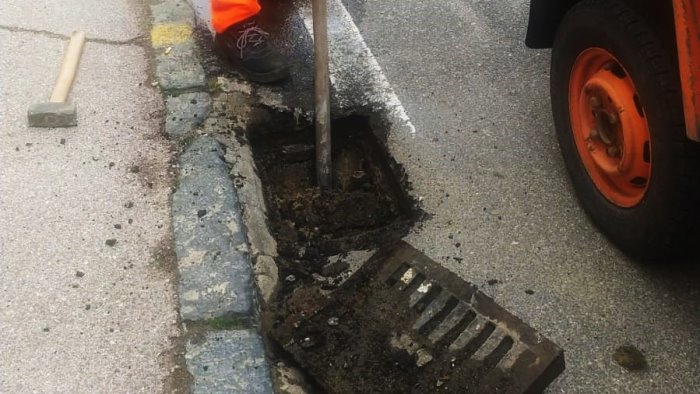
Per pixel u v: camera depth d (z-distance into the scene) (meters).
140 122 2.96
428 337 2.09
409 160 2.87
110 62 3.30
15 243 2.40
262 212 2.67
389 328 2.14
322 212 2.79
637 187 2.35
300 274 2.47
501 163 2.85
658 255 2.28
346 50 3.51
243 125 3.01
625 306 2.29
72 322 2.16
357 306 2.22
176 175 2.69
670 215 2.12
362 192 2.90
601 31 2.29
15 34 3.43
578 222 2.59
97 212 2.53
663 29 2.11
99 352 2.07
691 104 1.92
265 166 3.01
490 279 2.40
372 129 3.04
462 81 3.29
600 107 2.39
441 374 1.98
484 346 2.02
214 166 2.72
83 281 2.28
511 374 1.93
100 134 2.88
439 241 2.54
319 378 2.03
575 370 2.11
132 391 1.97
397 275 2.28
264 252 2.49
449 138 2.97
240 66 3.23
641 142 2.23
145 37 3.50
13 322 2.15
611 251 2.48
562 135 2.68
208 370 2.02
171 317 2.17
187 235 2.43
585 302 2.31
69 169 2.71
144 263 2.35
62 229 2.46
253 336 2.13
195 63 3.31
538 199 2.69
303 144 3.09
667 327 2.22
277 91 3.20
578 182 2.60
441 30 3.65
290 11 3.84
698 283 2.35
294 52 3.50
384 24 3.71
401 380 1.99
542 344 1.98
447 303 2.16
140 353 2.07
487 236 2.55
